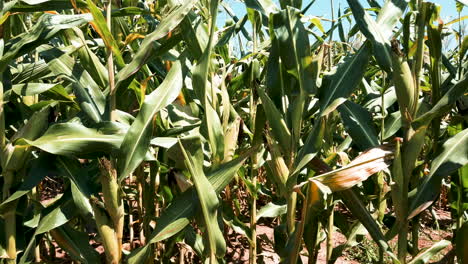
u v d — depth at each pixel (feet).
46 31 6.67
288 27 7.47
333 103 7.18
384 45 7.30
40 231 6.47
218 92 8.71
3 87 6.91
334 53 13.46
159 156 10.04
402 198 6.96
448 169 6.85
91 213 6.54
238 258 13.93
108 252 6.73
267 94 8.22
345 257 14.75
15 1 6.68
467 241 7.19
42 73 7.89
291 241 7.68
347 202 7.36
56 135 6.41
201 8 9.69
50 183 19.20
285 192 7.72
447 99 6.30
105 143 6.55
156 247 11.18
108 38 6.94
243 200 19.07
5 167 6.61
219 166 6.97
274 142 7.71
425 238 16.93
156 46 7.85
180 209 6.75
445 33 10.59
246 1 8.89
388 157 6.84
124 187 12.13
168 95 6.72
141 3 11.68
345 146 10.32
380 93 10.55
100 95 7.47
